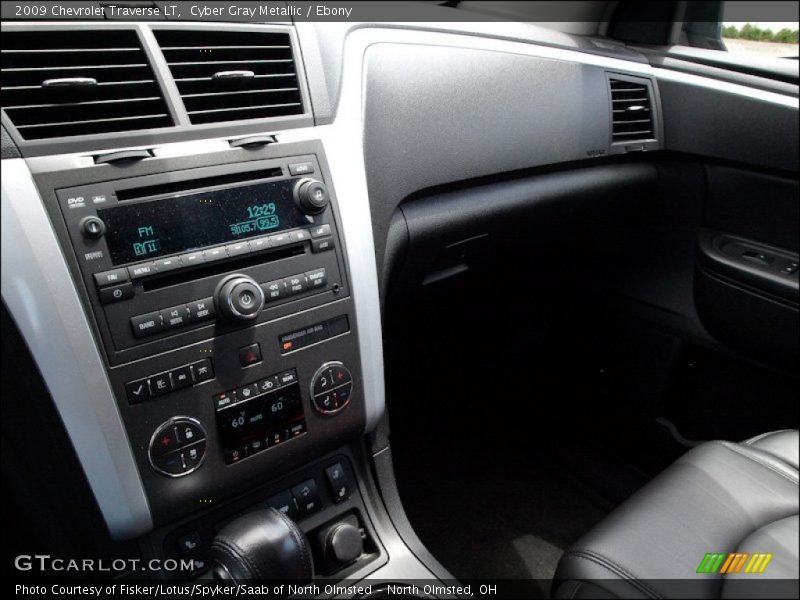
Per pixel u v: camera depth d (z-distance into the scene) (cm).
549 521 142
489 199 117
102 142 69
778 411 129
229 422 78
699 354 139
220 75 76
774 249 128
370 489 99
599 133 128
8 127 64
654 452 150
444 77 102
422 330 162
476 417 171
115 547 79
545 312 167
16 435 69
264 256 79
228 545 74
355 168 87
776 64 129
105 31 70
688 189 139
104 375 69
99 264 68
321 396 85
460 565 131
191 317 73
